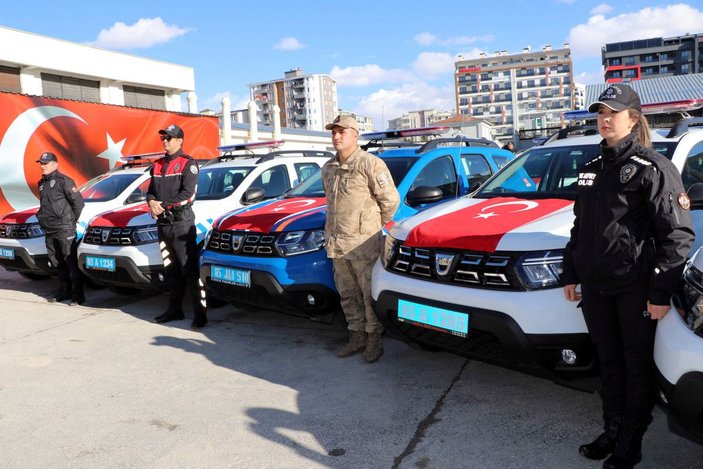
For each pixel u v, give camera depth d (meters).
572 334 2.72
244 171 6.29
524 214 3.26
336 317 4.54
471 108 179.75
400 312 3.31
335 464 2.74
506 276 2.88
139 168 7.93
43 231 6.55
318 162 7.03
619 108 2.24
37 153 9.72
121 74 22.34
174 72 24.45
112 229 5.71
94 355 4.48
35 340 4.97
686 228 2.18
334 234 3.88
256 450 2.89
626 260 2.29
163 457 2.86
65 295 6.48
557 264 2.80
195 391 3.68
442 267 3.13
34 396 3.71
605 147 2.33
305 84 171.88
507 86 176.88
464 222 3.31
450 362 4.00
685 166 3.40
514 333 2.79
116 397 3.63
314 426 3.13
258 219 4.56
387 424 3.12
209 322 5.31
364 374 3.84
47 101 9.84
